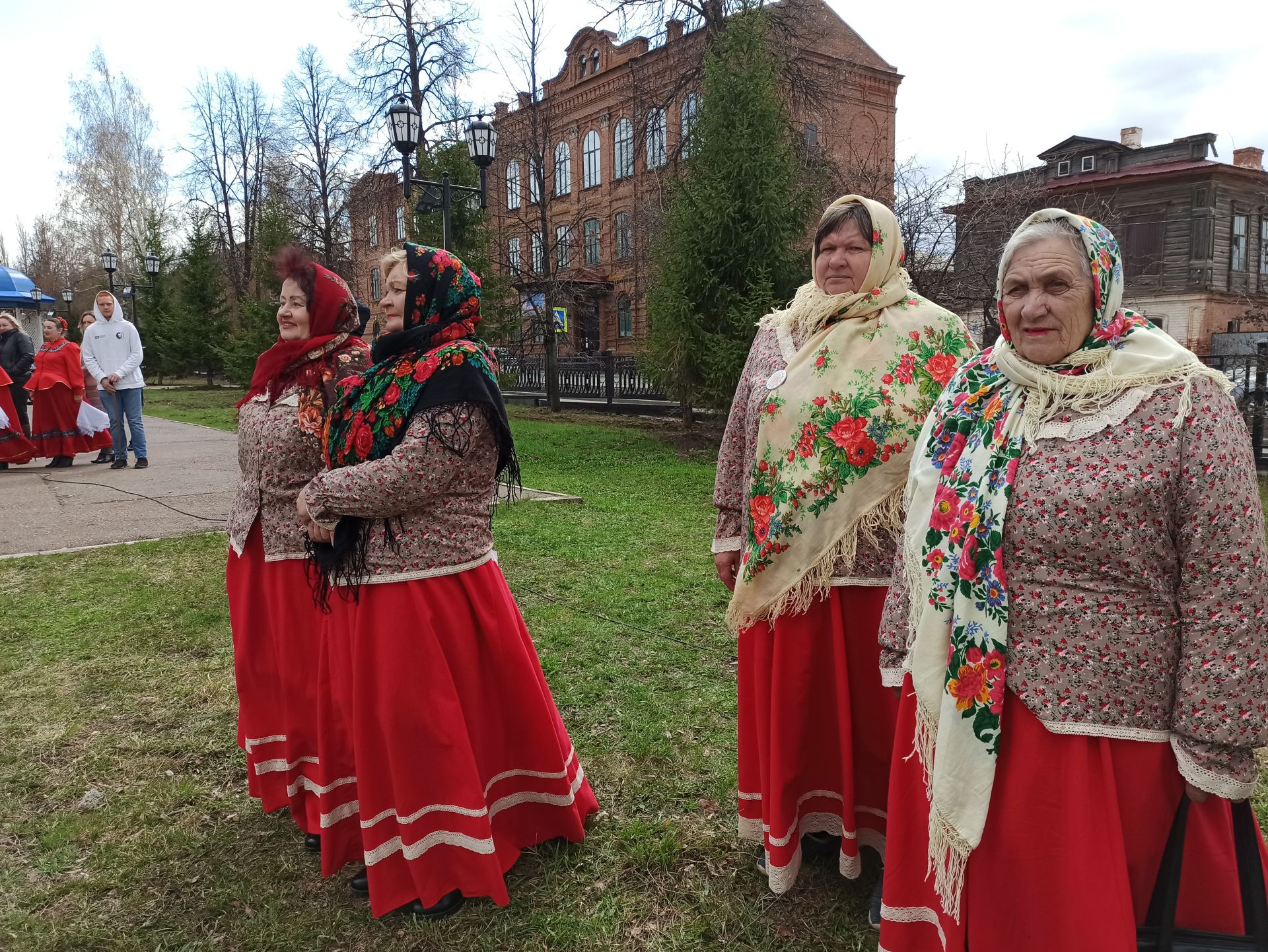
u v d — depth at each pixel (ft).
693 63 47.75
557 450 37.22
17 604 15.49
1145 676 4.73
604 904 7.34
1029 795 4.90
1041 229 5.00
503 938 6.95
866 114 78.54
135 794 9.30
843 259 7.19
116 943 7.00
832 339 7.13
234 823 8.80
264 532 8.05
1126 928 4.68
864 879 7.58
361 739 6.98
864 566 7.06
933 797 5.16
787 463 7.08
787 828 7.09
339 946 6.91
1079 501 4.66
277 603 8.10
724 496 7.89
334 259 85.25
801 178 38.01
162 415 59.06
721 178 34.99
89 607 15.35
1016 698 4.95
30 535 20.90
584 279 92.73
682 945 6.84
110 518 23.08
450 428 6.74
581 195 97.60
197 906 7.48
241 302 91.76
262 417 8.08
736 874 7.73
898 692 6.43
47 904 7.53
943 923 5.51
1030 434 4.91
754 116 34.71
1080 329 4.91
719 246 35.14
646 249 57.00
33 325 75.97
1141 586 4.70
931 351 7.09
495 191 79.25
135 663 12.84
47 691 11.84
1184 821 4.78
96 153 133.59
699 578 16.70
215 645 13.56
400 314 7.14
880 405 6.97
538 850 8.11
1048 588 4.81
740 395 7.82
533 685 7.78
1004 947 5.07
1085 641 4.75
